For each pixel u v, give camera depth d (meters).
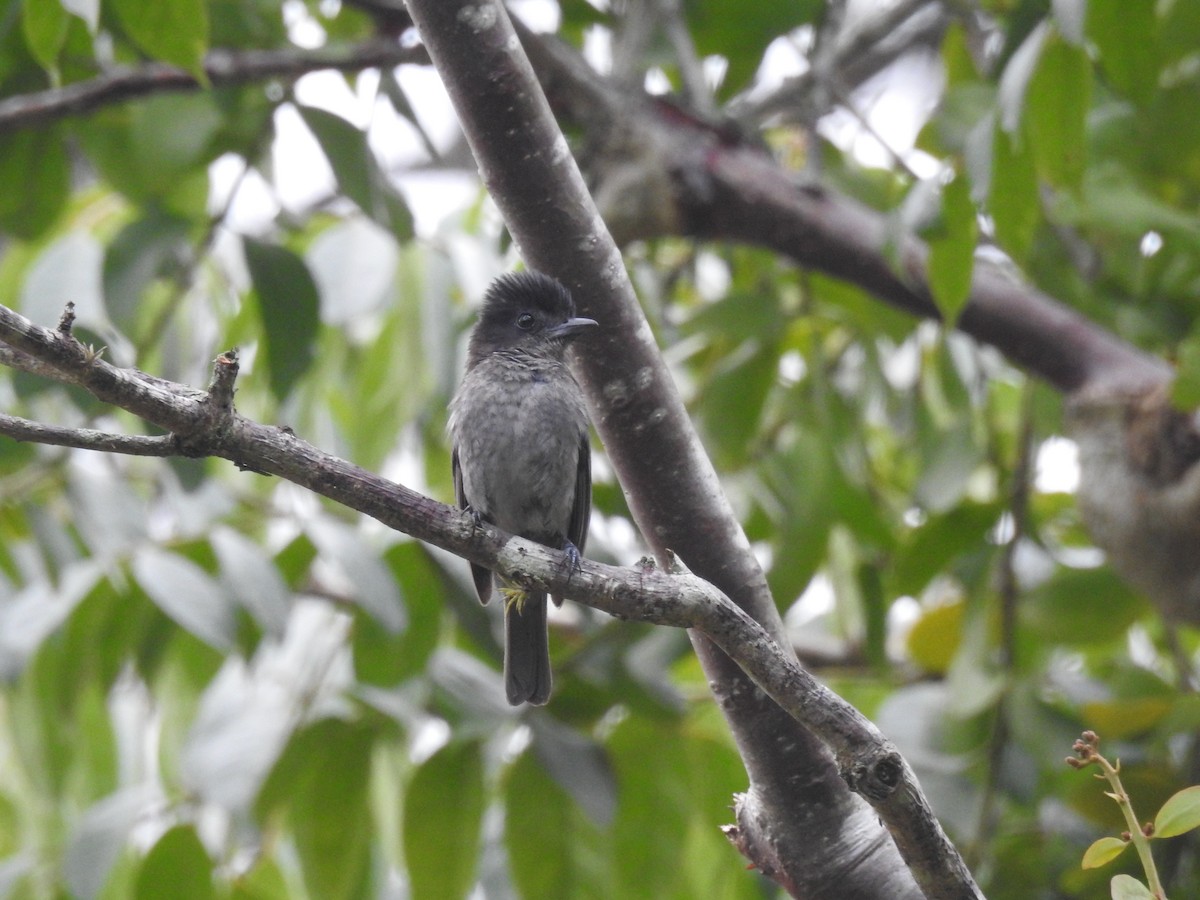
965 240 8.44
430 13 6.69
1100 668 11.68
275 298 10.60
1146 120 10.83
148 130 11.40
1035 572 11.31
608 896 10.56
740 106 12.57
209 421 5.97
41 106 11.02
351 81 11.77
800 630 14.85
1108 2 8.59
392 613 9.79
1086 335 10.48
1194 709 9.84
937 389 12.78
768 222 10.77
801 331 12.27
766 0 12.00
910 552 11.28
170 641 11.05
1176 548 9.53
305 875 10.38
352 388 13.41
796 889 6.74
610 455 7.02
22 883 10.96
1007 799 10.81
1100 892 10.09
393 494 6.27
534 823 10.55
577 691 10.87
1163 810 5.39
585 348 6.91
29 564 11.88
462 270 11.73
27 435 5.85
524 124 6.76
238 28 11.54
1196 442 9.65
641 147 10.85
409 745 11.37
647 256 12.96
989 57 11.28
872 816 6.70
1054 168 8.24
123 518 10.98
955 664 10.53
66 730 11.23
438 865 10.13
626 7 12.33
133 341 10.63
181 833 9.87
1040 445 12.78
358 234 11.63
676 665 12.90
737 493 11.48
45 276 11.28
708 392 11.42
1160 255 11.76
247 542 10.23
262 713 10.55
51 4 8.71
